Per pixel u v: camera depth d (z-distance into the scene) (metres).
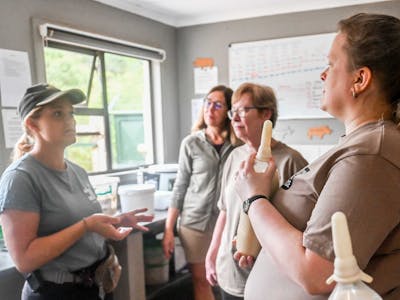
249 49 3.09
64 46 2.46
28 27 2.11
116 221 1.34
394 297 0.70
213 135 2.18
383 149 0.64
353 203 0.62
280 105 3.02
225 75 3.22
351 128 0.75
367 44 0.68
